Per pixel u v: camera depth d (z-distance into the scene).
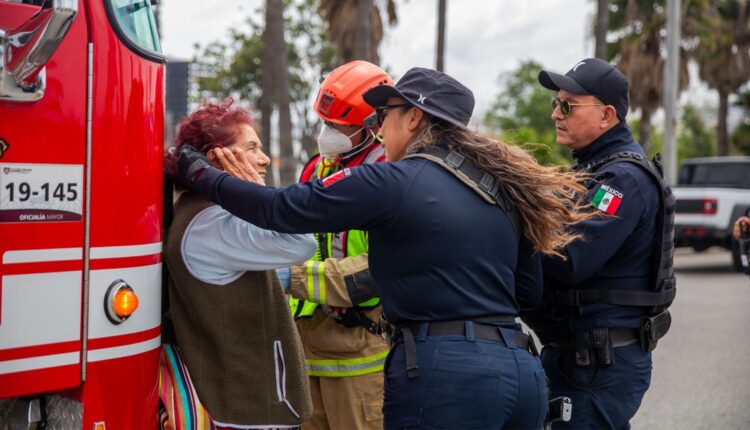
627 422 3.08
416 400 2.27
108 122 2.20
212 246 2.46
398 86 2.49
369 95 2.47
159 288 2.40
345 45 21.56
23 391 2.06
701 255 18.48
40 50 1.92
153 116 2.35
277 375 2.56
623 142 3.18
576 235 2.76
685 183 16.89
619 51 26.94
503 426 2.33
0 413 2.23
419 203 2.28
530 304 2.62
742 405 5.75
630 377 3.00
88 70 2.16
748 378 6.52
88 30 2.17
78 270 2.14
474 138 2.40
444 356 2.26
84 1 2.16
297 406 2.59
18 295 2.04
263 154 2.72
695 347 7.76
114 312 2.21
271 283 2.58
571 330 3.02
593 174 3.04
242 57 29.58
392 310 2.36
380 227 2.31
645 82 26.02
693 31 26.03
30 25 1.91
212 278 2.48
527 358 2.35
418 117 2.45
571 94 3.17
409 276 2.31
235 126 2.66
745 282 13.06
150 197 2.33
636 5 25.78
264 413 2.52
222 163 2.59
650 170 2.99
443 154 2.38
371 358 3.28
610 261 2.98
